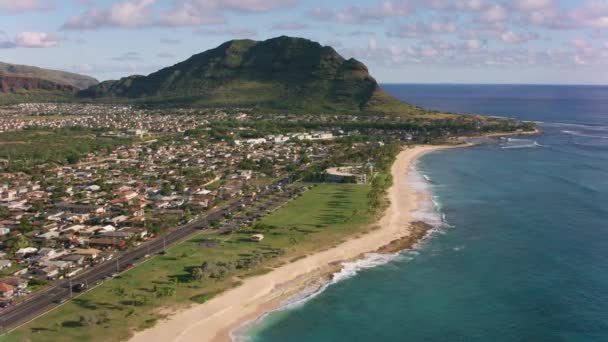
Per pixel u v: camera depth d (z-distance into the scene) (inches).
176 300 6107.3
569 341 5433.1
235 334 5546.3
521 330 5669.3
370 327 5767.7
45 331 5315.0
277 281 6801.2
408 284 6870.1
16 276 6673.2
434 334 5620.1
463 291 6653.5
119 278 6717.5
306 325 5782.5
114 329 5398.6
